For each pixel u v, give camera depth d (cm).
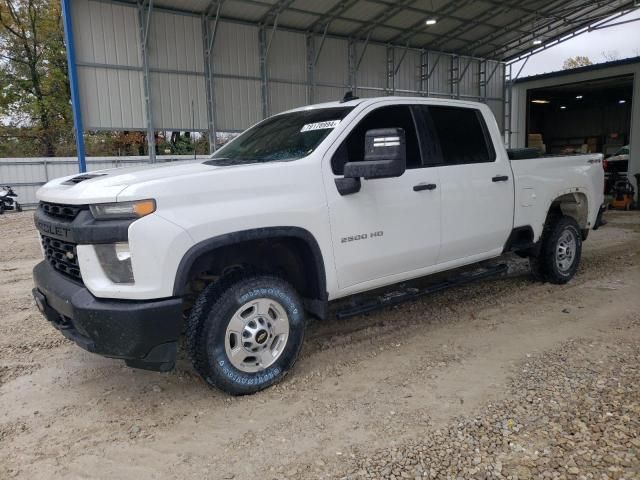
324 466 269
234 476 265
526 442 279
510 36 1925
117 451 291
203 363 331
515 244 541
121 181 316
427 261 448
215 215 319
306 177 364
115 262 301
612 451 266
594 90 2392
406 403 332
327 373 382
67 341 464
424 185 429
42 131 2889
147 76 1248
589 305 519
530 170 534
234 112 1412
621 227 1119
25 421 327
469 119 491
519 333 448
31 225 1387
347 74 1658
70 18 1123
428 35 1761
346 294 400
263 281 346
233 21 1374
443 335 452
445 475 255
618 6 1800
